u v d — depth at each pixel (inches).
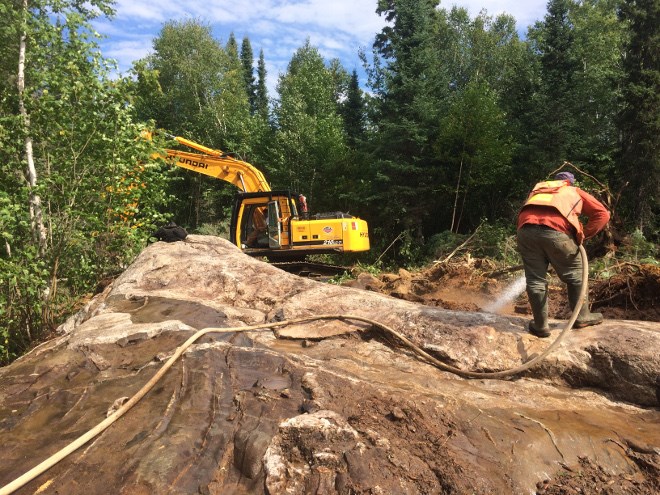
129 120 336.2
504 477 97.1
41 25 332.8
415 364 150.5
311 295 195.3
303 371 128.3
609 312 211.0
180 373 127.0
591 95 1055.6
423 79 852.0
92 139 324.2
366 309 179.9
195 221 1181.1
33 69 335.9
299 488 90.5
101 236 342.0
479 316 167.3
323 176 1026.1
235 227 529.0
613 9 1398.9
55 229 328.5
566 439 110.1
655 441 113.1
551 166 801.6
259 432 102.3
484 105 808.3
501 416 118.3
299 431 101.1
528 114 848.3
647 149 714.8
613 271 259.1
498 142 806.5
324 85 1326.3
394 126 816.3
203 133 1222.9
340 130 1135.6
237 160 556.4
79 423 109.0
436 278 297.4
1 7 322.3
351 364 144.3
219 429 104.8
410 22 875.4
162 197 371.2
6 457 97.9
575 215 151.3
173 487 89.4
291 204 520.4
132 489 87.6
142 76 343.9
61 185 320.5
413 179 858.8
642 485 100.0
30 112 317.7
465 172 805.2
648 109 715.4
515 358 148.6
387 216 884.0
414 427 108.2
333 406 113.4
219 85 1266.0
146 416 109.3
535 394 135.6
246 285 211.9
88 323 170.9
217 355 136.8
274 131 1219.9
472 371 147.3
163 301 190.4
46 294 315.6
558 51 905.5
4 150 314.0
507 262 387.5
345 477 91.8
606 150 879.1
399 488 90.5
